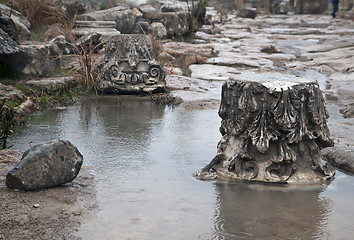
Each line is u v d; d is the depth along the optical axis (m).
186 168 4.50
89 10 16.20
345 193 3.90
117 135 5.71
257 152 4.22
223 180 4.18
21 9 13.06
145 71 8.50
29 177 3.70
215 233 3.09
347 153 4.67
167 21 17.78
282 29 27.05
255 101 4.17
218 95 8.59
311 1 47.31
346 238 3.04
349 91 9.28
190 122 6.53
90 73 8.66
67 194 3.70
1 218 3.19
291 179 4.13
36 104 7.20
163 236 3.03
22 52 8.09
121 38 8.53
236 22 31.75
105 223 3.20
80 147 5.14
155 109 7.37
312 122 4.28
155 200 3.65
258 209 3.51
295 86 4.15
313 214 3.43
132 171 4.37
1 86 7.08
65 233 3.03
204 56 14.08
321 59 14.02
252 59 13.93
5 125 5.67
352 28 27.36
